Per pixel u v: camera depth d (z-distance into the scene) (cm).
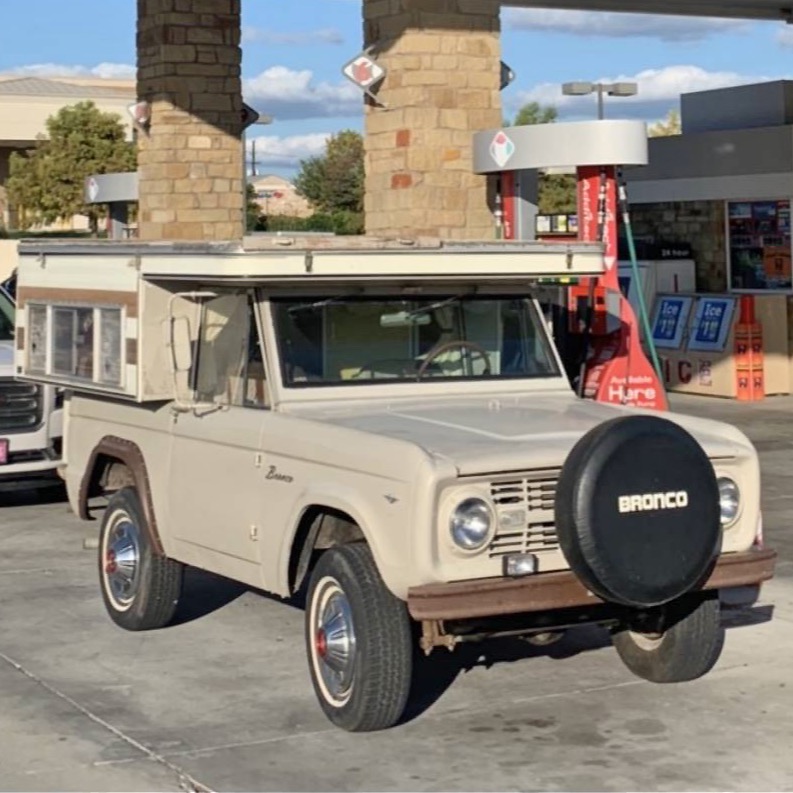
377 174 1395
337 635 665
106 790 606
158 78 1728
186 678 767
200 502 761
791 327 1898
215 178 1753
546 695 725
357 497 638
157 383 788
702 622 718
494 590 614
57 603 936
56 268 882
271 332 727
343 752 645
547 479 632
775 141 1986
